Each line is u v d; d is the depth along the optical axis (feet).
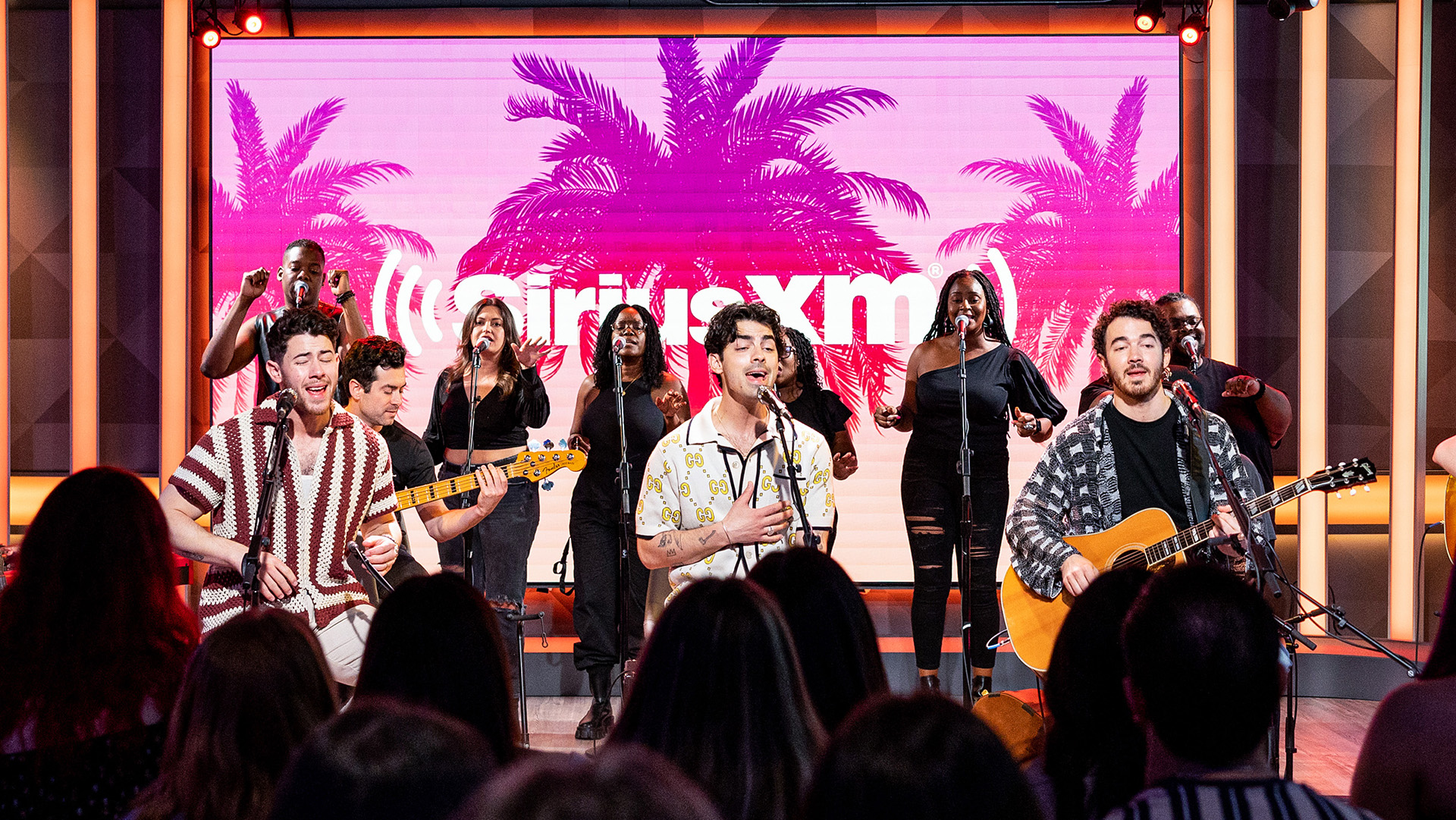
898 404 16.55
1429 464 17.71
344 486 9.25
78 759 5.06
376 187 16.46
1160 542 10.39
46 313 17.66
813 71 16.53
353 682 9.14
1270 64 16.88
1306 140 16.11
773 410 9.64
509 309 14.57
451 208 16.49
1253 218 16.94
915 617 14.10
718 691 3.67
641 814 1.66
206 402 16.31
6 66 16.24
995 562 13.92
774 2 16.47
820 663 4.94
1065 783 4.76
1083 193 16.52
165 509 8.84
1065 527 11.02
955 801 2.45
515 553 13.94
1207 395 13.50
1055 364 16.53
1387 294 17.07
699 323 16.57
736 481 9.89
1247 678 3.52
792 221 16.57
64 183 17.54
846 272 16.58
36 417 17.67
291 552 9.02
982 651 13.83
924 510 14.05
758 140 16.58
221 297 16.40
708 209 16.57
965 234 16.55
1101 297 16.52
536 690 15.42
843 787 2.50
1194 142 16.70
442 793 2.41
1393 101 17.07
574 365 16.56
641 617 14.03
